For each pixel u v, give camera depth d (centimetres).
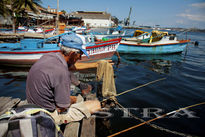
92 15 5600
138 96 441
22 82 577
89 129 242
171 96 454
